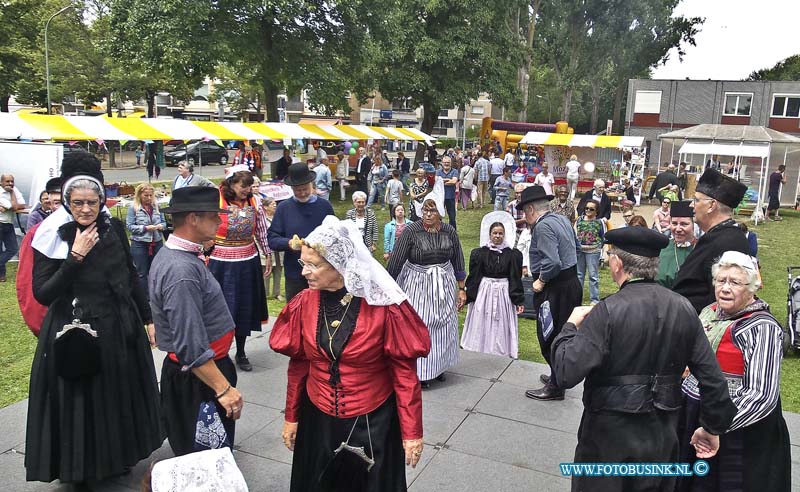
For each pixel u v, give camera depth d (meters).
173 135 13.22
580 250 8.60
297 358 2.92
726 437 2.81
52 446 3.30
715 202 3.47
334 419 2.77
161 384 3.39
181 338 2.99
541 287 5.05
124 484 3.60
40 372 3.31
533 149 35.81
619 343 2.47
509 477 3.84
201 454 1.98
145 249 8.17
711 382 2.47
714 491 2.86
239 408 3.14
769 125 33.56
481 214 18.59
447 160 14.78
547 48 44.28
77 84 30.58
